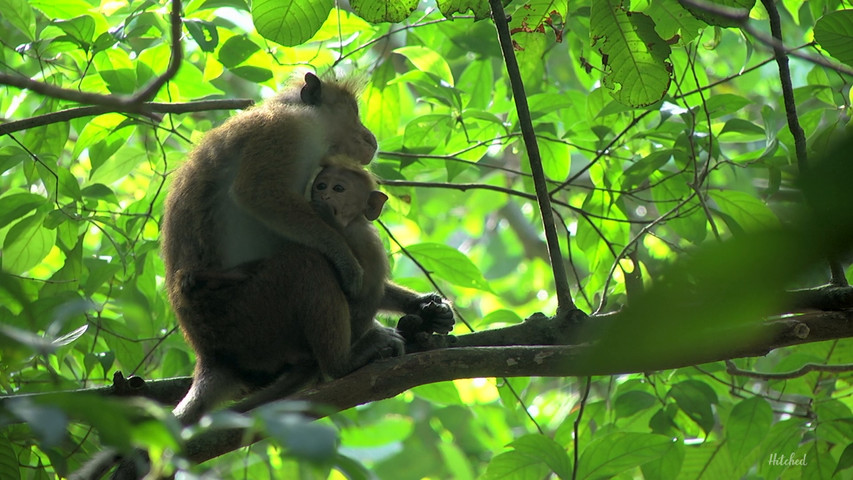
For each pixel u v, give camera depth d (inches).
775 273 71.6
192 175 393.4
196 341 363.3
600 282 512.4
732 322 73.8
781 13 771.4
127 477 283.7
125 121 438.6
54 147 453.7
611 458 370.9
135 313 397.1
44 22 485.1
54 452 296.8
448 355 322.7
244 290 357.4
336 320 351.9
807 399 517.7
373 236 410.3
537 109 501.4
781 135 450.6
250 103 424.5
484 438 837.2
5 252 422.9
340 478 474.3
